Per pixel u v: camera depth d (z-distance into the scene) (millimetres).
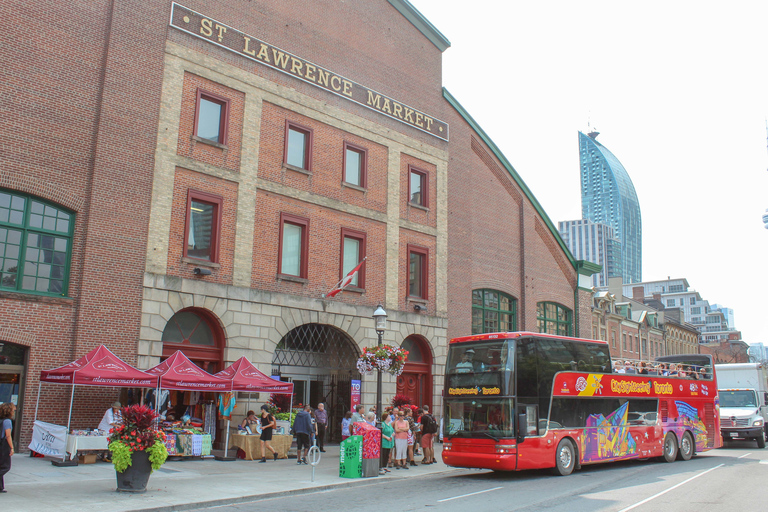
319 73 26125
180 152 21312
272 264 23344
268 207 23562
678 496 13664
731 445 32188
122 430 12805
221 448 21016
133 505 11375
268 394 22516
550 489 14883
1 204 17797
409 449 20281
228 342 21531
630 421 20750
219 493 13125
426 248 29750
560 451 17828
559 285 39812
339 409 25688
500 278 34906
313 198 25047
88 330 18406
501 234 35531
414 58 30859
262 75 24047
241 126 23172
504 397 16938
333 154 26234
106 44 20031
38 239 18359
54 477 14273
